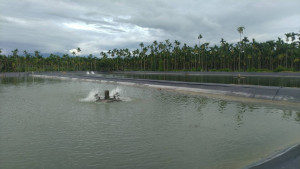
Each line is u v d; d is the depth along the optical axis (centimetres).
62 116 1644
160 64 11806
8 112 1792
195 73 9444
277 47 9825
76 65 15538
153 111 1806
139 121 1485
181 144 1048
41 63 14225
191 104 2119
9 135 1193
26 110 1872
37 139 1127
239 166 816
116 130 1279
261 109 1850
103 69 14762
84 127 1345
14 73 9744
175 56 11956
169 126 1358
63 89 3616
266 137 1145
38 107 2006
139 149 987
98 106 2045
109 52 14775
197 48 11262
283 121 1467
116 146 1025
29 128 1327
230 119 1526
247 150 972
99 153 945
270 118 1547
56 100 2412
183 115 1656
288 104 2023
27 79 6662
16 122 1471
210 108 1914
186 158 891
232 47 10888
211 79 5909
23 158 898
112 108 1944
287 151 865
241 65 12012
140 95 2800
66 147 1016
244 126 1352
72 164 842
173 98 2519
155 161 864
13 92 3191
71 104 2158
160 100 2375
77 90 3462
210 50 11556
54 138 1141
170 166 822
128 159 884
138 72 12112
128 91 3278
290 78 5966
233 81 4984
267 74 7475
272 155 871
